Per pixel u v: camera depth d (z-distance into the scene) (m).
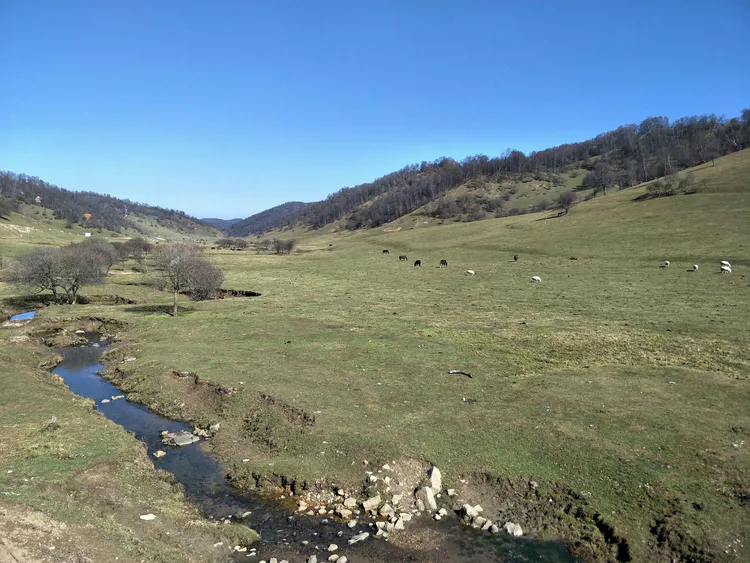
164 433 19.53
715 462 14.54
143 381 25.31
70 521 11.18
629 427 17.25
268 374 24.34
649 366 24.52
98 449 16.50
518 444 16.48
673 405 19.14
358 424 18.23
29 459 15.02
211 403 22.02
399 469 15.34
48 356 31.22
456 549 12.28
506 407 19.69
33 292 56.75
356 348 29.39
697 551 11.35
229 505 14.42
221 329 35.78
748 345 26.83
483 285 55.53
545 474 14.73
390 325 36.34
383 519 13.58
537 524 13.12
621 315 36.53
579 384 22.12
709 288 43.91
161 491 14.63
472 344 30.11
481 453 15.98
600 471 14.61
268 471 15.70
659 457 15.09
